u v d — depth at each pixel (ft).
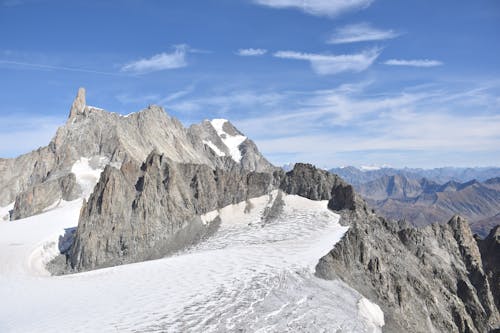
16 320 181.47
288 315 180.55
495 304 307.99
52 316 182.39
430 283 284.82
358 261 249.96
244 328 166.71
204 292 198.90
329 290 210.38
